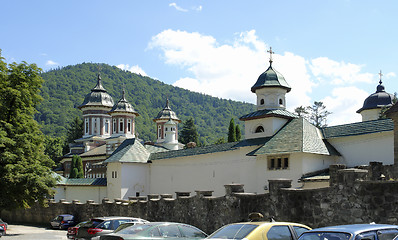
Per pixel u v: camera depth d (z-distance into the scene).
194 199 27.06
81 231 21.97
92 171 84.19
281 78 42.44
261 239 12.05
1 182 33.75
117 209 35.50
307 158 33.78
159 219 30.16
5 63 37.28
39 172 35.22
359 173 18.67
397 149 26.12
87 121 94.81
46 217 44.47
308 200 20.14
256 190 37.28
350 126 35.50
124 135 79.56
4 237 31.94
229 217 24.17
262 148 36.28
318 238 10.30
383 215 17.41
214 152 43.25
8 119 36.53
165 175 49.69
